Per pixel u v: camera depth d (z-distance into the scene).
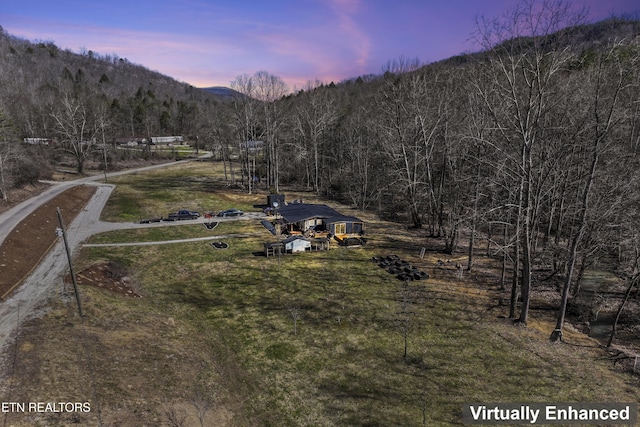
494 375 21.48
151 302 29.42
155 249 41.03
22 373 18.11
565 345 24.53
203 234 46.81
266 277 34.56
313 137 77.62
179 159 115.50
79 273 30.98
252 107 76.81
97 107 107.25
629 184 23.84
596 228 27.09
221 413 18.25
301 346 24.27
